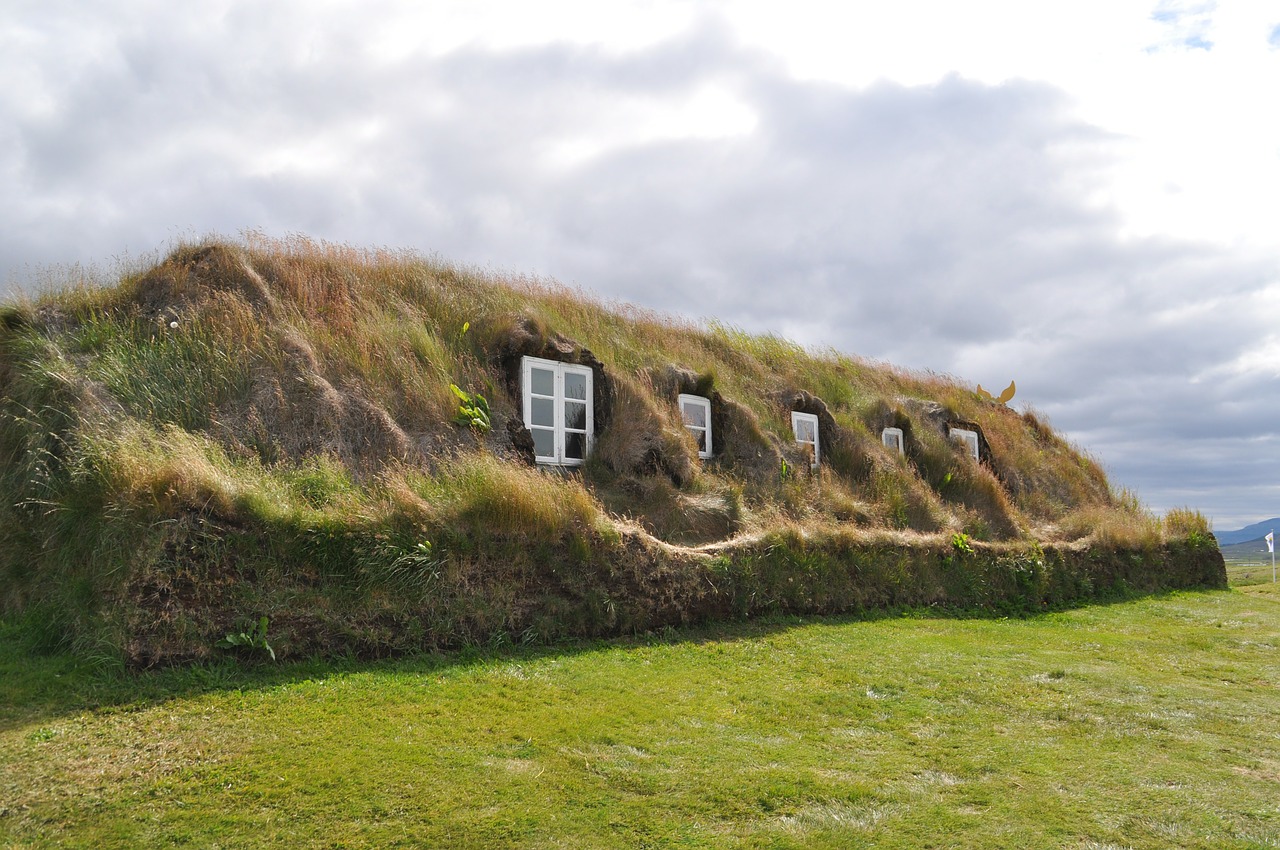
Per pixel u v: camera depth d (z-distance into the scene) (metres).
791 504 13.35
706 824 4.50
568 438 12.58
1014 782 5.20
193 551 6.82
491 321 12.99
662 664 7.82
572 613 8.45
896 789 5.04
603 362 13.34
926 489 15.93
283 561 7.22
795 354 19.92
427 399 10.79
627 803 4.71
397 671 6.91
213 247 11.67
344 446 9.45
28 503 8.22
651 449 12.61
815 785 5.05
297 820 4.33
